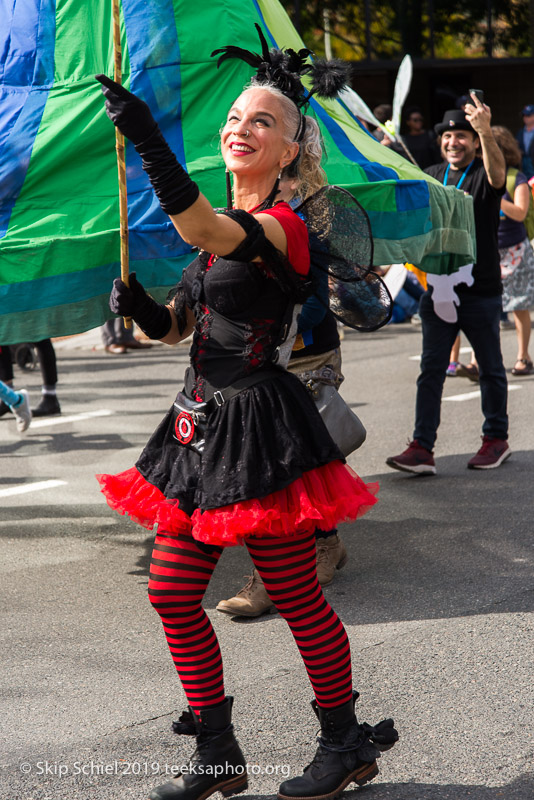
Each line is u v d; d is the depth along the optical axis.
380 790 2.60
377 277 2.78
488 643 3.50
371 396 7.98
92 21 4.48
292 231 2.43
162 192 2.18
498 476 5.62
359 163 4.63
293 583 2.46
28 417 6.50
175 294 2.78
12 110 4.34
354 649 3.51
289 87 2.65
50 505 5.46
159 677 3.37
